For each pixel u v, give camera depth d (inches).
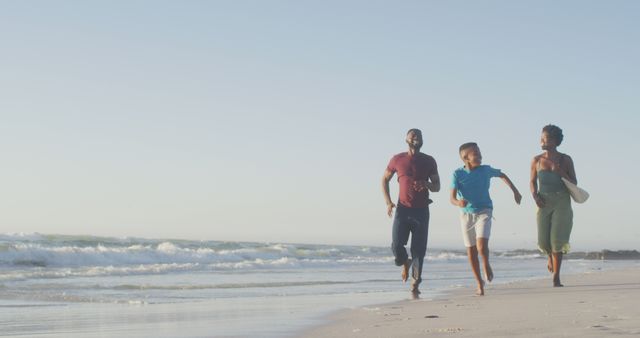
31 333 197.9
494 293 321.1
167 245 1066.7
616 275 438.9
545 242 345.1
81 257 775.7
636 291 287.3
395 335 163.3
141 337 181.9
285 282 465.1
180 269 641.6
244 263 743.1
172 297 345.1
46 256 742.5
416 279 320.5
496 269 702.5
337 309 259.9
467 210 313.1
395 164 323.3
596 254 1560.0
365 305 278.8
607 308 210.5
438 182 321.4
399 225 321.4
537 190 344.2
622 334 143.7
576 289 317.7
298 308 269.4
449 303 269.7
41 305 298.4
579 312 199.6
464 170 313.6
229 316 240.1
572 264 912.9
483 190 311.4
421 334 162.6
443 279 506.0
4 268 663.8
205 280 490.6
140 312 263.1
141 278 510.0
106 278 503.8
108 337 183.9
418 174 319.6
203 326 205.3
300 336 173.0
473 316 205.3
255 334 179.8
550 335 147.1
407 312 233.8
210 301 319.0
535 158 343.3
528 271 645.9
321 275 571.5
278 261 823.1
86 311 269.3
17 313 262.2
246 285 434.3
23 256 724.7
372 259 1068.5
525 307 231.5
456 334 159.3
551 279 417.7
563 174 337.4
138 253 847.1
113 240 1130.7
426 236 322.0
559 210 339.3
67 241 988.6
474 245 313.7
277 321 215.2
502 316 199.9
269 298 335.9
